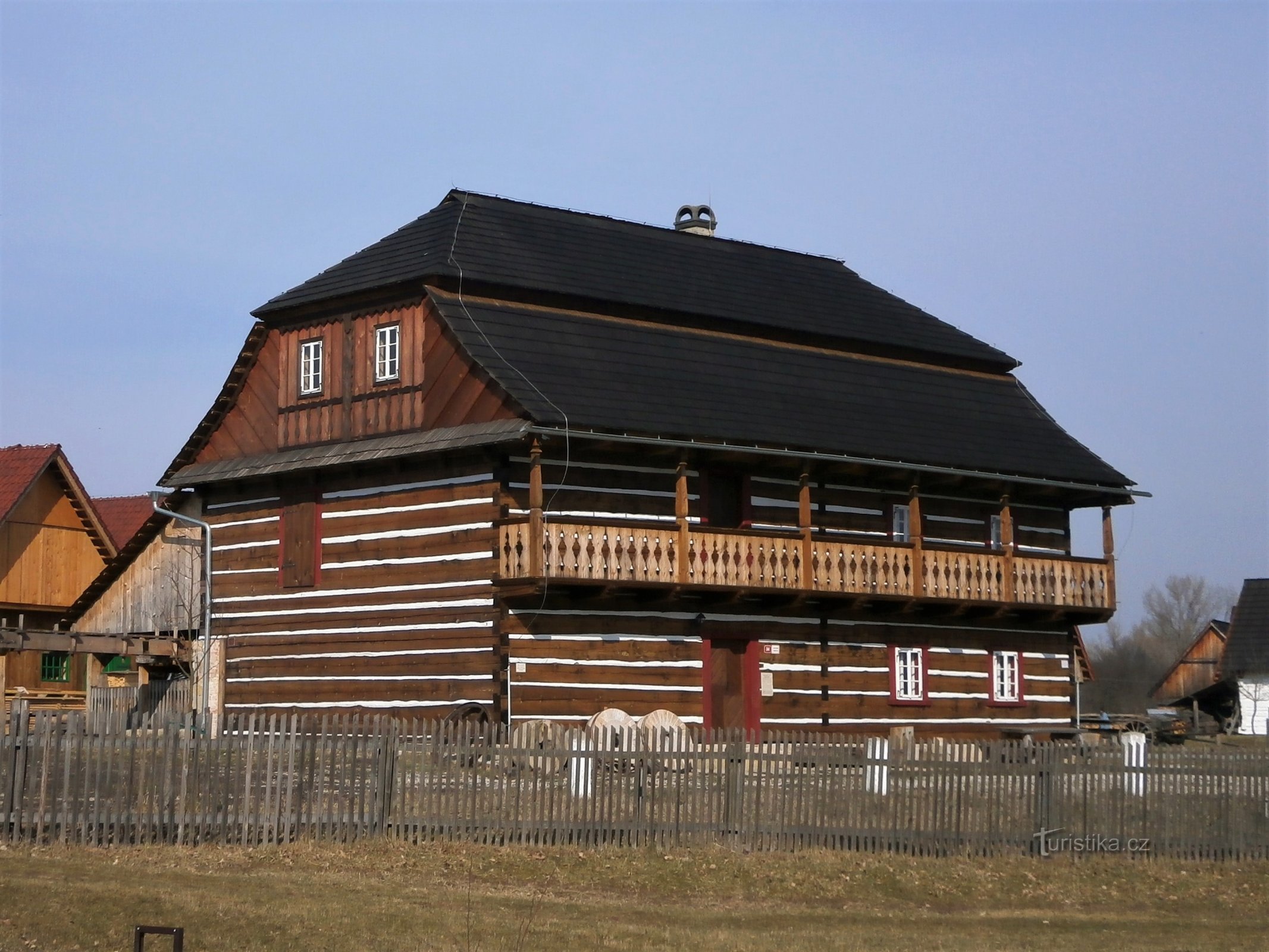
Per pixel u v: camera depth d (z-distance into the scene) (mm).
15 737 22219
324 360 36031
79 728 22297
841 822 24797
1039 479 38781
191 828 22359
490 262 35500
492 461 32438
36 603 47062
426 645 33094
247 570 37031
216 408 38125
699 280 39469
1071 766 26188
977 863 25094
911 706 37625
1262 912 24297
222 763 22609
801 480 34750
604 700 32812
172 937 17656
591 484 33281
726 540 33281
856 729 36594
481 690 32062
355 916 18828
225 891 19734
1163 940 21531
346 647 34594
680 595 33250
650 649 33594
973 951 19750
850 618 36844
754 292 40250
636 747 24047
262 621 36438
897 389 39781
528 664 32031
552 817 23562
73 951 17203
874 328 41312
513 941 18281
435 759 23375
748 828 24391
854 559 35281
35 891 18844
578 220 39906
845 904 22656
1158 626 125062
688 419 33344
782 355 38531
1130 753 26641
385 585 34062
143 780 22344
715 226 44844
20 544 46812
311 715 34906
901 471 36562
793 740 25703
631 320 36812
